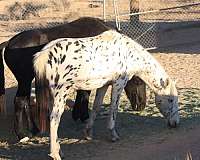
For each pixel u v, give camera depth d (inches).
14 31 784.3
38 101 280.2
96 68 292.0
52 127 279.6
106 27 340.5
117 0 1079.0
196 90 441.1
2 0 1074.7
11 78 514.3
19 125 322.7
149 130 336.2
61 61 280.7
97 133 337.1
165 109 334.3
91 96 419.2
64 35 327.9
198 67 535.5
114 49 299.4
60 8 1011.3
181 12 957.8
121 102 403.5
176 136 318.0
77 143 319.6
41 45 320.5
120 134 329.7
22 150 312.2
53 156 279.1
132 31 668.7
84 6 1053.8
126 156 286.8
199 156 274.7
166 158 275.3
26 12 946.1
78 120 367.6
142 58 316.8
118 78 305.7
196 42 674.2
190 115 365.4
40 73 279.0
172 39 685.9
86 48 288.2
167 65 548.7
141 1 1107.3
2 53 327.0
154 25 717.3
